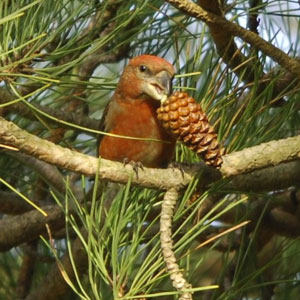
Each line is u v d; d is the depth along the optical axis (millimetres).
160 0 8711
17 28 6367
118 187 7859
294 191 9180
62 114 9008
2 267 10211
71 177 9906
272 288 8750
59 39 7262
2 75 5816
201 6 7117
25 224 9445
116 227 6059
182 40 9867
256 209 8773
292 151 6344
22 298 9984
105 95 9984
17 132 5801
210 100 7199
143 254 8172
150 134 8250
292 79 7762
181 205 6234
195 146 6207
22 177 10055
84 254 8852
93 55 9109
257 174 7234
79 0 7227
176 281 5531
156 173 6199
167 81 7973
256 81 7152
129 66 8328
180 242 5941
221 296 7020
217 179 6414
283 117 7391
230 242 7566
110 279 5816
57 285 9344
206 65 8656
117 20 7707
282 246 9266
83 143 10219
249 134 7199
